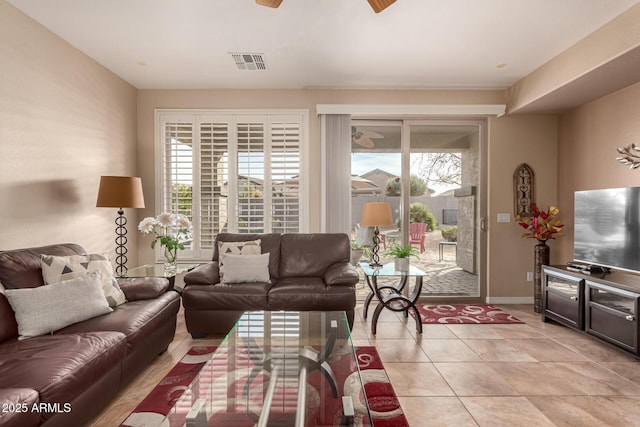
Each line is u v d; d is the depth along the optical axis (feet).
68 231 10.39
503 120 14.43
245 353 6.53
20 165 8.74
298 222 14.42
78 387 5.34
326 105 13.92
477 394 7.19
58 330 6.81
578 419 6.35
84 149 11.06
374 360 8.82
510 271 14.55
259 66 12.15
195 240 14.40
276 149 14.38
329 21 9.24
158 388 7.35
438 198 15.05
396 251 11.51
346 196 14.21
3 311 6.42
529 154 14.42
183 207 14.38
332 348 6.71
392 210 15.08
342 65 12.07
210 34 9.93
